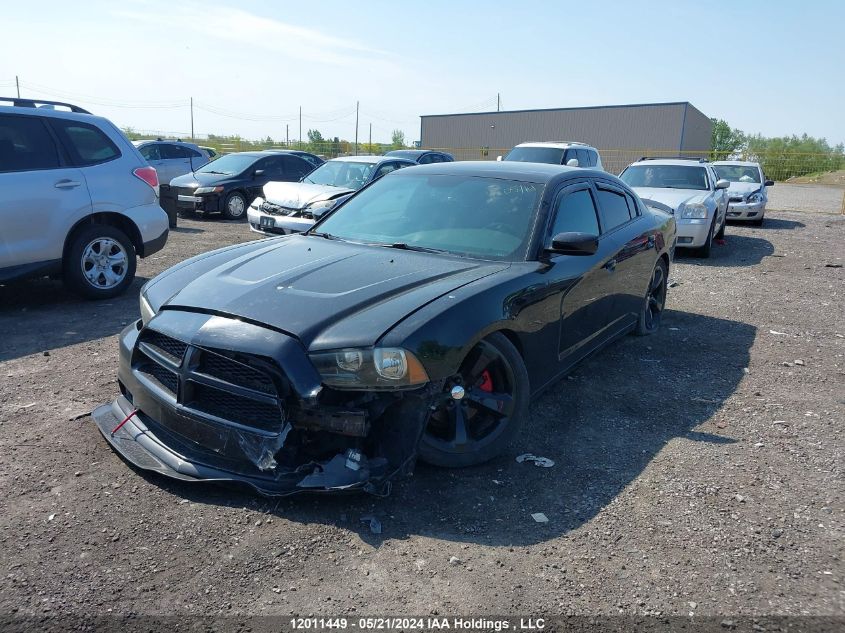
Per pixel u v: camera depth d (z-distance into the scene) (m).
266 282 3.46
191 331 3.17
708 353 5.73
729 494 3.32
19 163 6.18
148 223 7.19
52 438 3.67
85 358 5.07
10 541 2.75
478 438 3.49
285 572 2.62
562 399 4.55
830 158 35.28
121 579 2.55
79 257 6.60
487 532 2.94
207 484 3.09
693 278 9.23
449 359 3.08
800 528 3.04
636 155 41.12
